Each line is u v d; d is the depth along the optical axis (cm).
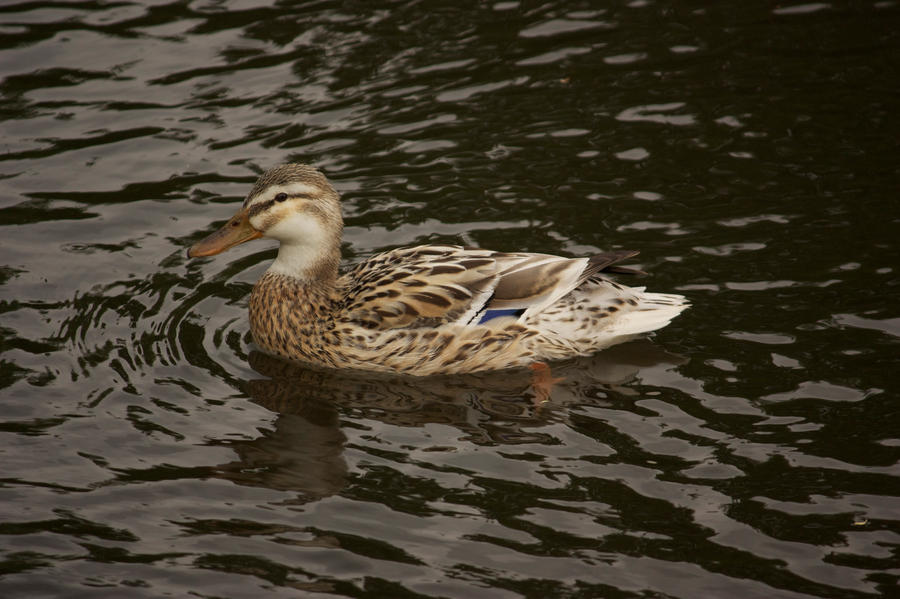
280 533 896
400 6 1883
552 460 980
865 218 1329
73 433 1023
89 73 1678
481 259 1166
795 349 1115
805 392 1052
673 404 1054
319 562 865
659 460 973
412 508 923
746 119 1555
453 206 1402
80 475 966
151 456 993
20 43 1738
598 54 1730
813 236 1301
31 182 1449
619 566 852
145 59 1714
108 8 1856
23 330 1181
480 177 1460
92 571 858
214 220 1391
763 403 1042
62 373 1112
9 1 1856
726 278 1238
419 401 1092
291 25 1817
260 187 1174
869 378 1063
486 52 1741
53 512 921
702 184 1423
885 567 842
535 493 937
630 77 1669
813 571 841
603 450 992
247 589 839
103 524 908
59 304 1230
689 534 884
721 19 1825
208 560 870
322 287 1185
